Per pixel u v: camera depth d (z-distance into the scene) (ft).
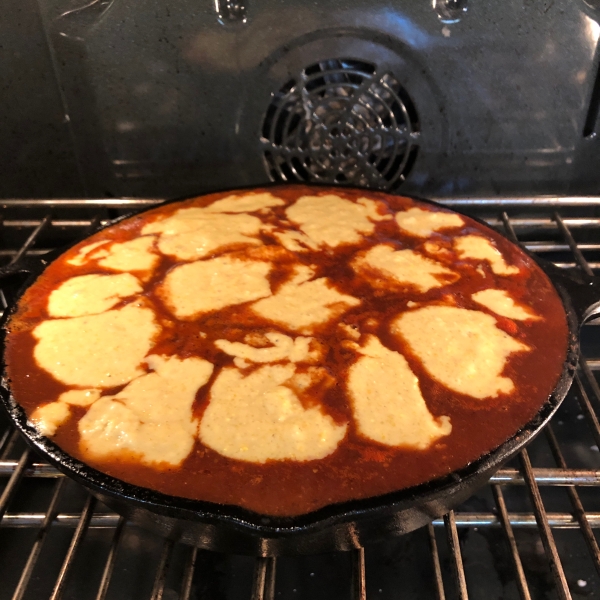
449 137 1.59
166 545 0.97
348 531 0.86
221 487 0.84
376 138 1.60
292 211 1.43
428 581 1.13
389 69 1.49
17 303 1.13
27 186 1.63
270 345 1.06
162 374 1.00
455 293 1.18
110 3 1.38
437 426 0.92
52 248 1.73
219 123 1.56
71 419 0.92
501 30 1.43
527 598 0.91
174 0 1.38
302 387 0.98
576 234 1.75
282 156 1.62
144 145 1.58
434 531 1.14
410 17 1.42
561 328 1.09
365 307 1.15
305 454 0.89
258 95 1.52
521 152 1.61
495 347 1.05
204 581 1.12
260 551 0.91
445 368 1.01
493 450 0.88
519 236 1.76
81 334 1.07
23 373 0.99
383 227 1.38
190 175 1.64
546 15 1.40
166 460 0.87
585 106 1.53
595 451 1.34
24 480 1.29
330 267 1.25
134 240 1.32
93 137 1.56
